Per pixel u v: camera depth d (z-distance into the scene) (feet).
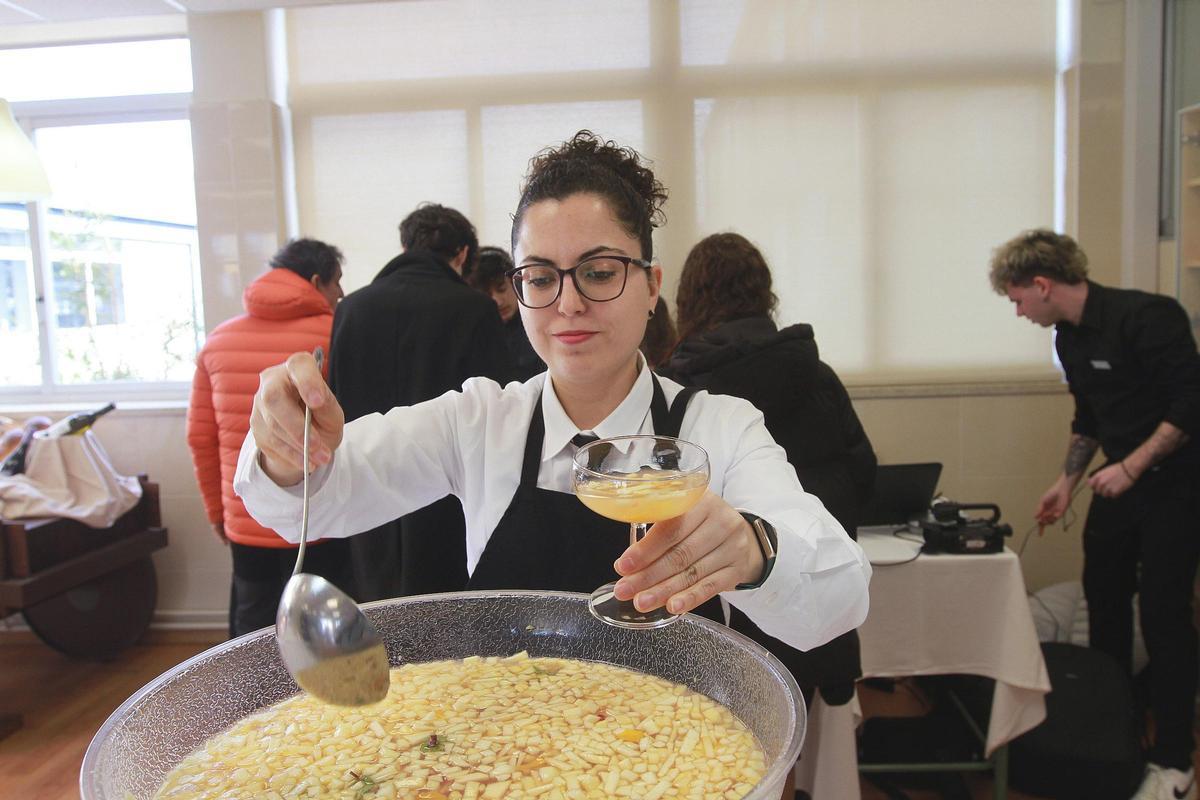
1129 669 8.82
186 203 12.37
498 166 11.63
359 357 6.36
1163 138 10.69
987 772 8.12
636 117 11.48
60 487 10.13
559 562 3.55
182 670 2.56
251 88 11.44
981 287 11.33
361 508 3.52
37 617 10.52
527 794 2.24
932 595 7.07
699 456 2.56
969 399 11.14
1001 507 11.26
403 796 2.23
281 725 2.66
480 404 3.85
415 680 2.95
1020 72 11.10
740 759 2.35
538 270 3.06
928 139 11.22
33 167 8.62
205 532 11.94
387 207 11.76
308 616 2.29
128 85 12.41
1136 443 8.00
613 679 2.92
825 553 2.82
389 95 11.65
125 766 2.16
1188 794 7.41
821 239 11.39
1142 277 10.85
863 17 11.14
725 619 3.58
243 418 8.11
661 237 11.55
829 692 5.83
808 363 5.46
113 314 12.66
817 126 11.29
